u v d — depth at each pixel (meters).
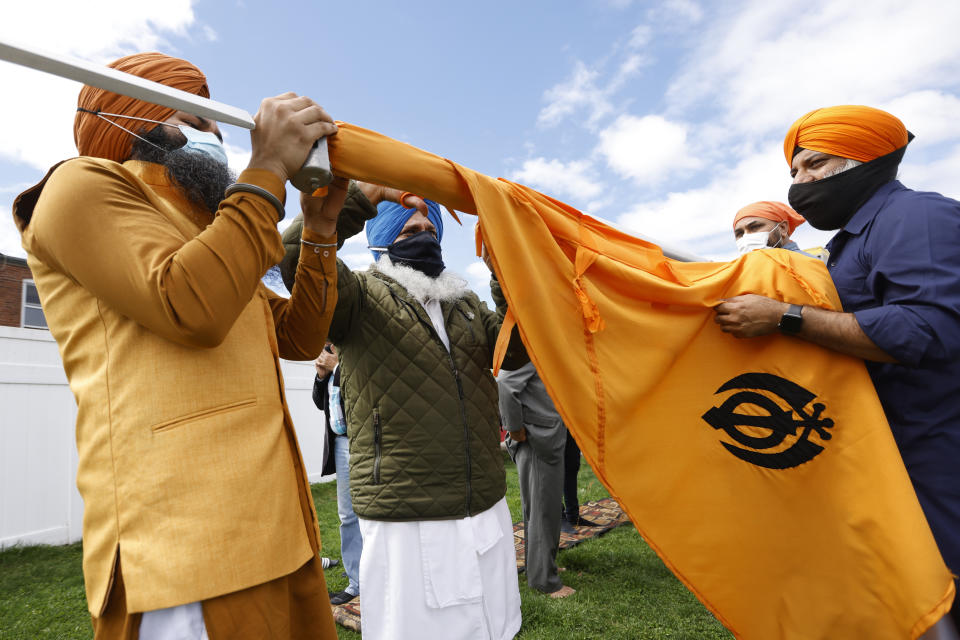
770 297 1.90
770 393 1.84
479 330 2.33
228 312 0.98
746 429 1.82
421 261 2.26
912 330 1.59
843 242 1.98
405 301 2.12
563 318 1.74
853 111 1.93
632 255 1.94
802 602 1.69
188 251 0.95
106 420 0.97
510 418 3.57
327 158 1.23
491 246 1.58
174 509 0.93
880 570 1.62
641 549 4.49
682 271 2.06
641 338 1.82
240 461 1.01
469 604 1.97
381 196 1.85
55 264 0.98
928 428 1.67
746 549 1.73
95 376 1.00
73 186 0.95
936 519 1.62
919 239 1.68
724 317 1.85
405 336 2.07
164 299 0.91
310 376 9.02
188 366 1.00
